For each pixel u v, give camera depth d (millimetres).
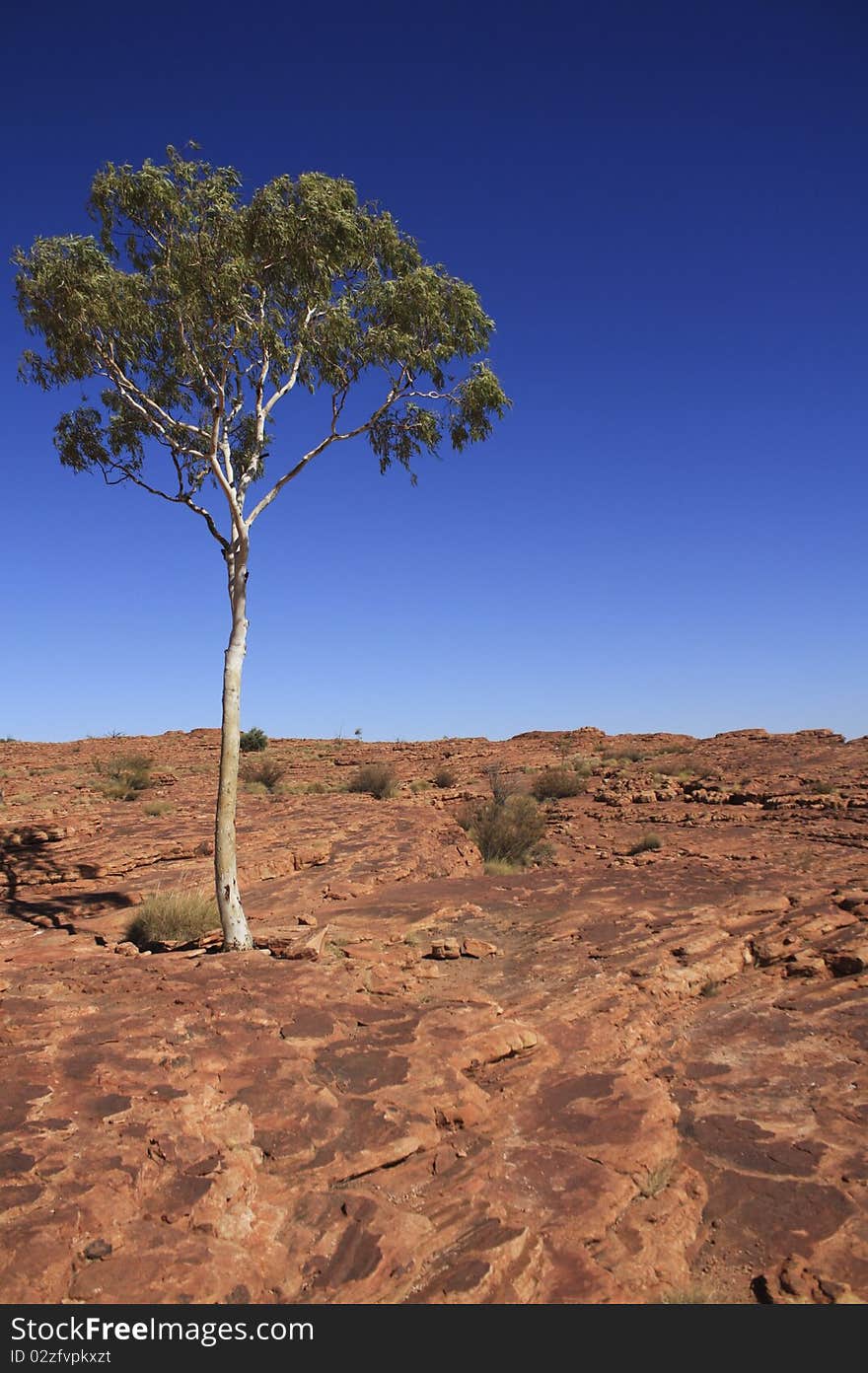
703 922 14555
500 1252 5809
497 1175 6918
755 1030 10883
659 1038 10570
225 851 13094
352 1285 5395
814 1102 8812
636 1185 7039
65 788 36031
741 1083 9320
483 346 15516
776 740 50656
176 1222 5543
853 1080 9312
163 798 33844
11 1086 7098
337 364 14523
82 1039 8219
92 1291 4906
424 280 14281
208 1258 5270
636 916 15211
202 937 13609
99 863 18062
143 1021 8719
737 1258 6445
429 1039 9039
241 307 13445
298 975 10586
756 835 25797
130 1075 7359
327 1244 5738
